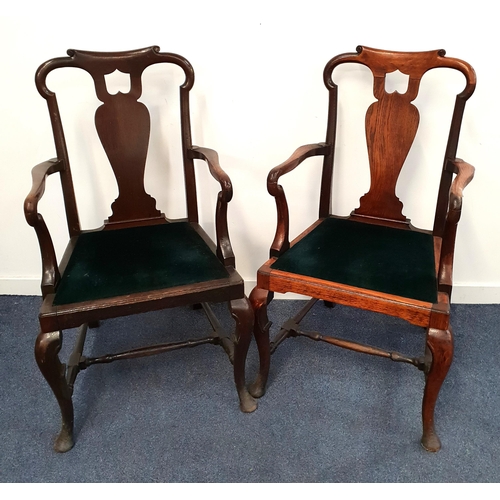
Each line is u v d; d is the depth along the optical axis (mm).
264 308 1248
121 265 1187
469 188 1578
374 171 1396
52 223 1699
